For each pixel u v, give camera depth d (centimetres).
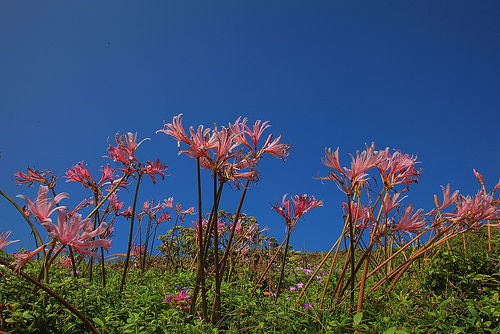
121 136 314
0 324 196
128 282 412
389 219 279
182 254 528
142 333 215
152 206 509
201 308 287
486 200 274
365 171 257
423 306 272
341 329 239
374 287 300
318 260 585
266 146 257
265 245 477
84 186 338
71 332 216
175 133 238
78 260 371
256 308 285
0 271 225
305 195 322
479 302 248
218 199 252
